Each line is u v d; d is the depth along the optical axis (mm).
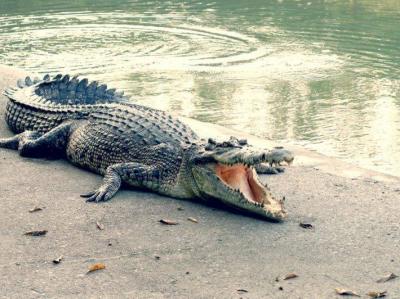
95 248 6836
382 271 6492
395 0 23891
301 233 7289
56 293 5992
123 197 8203
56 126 9672
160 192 8367
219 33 19031
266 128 11703
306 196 8352
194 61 16094
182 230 7305
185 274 6371
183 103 13070
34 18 21578
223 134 11164
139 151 8602
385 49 17141
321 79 14664
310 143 10984
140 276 6316
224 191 7746
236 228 7395
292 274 6355
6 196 8070
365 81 14484
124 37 18750
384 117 12266
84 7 23531
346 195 8414
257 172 9094
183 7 23172
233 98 13391
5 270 6355
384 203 8164
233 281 6266
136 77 14820
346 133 11461
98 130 9078
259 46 17500
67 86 10984
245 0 24391
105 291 6043
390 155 10453
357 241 7117
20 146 9539
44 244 6891
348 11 22078
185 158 8172
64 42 18234
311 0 24172
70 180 8711
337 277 6371
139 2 24375
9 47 17656
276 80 14609
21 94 10680
